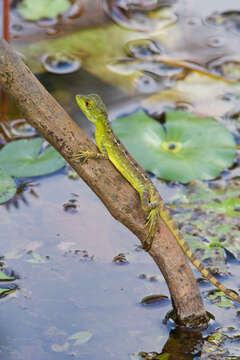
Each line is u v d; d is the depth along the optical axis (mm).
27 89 4215
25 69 4230
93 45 9555
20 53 9141
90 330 4832
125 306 5113
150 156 6961
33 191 6660
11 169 6781
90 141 4543
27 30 9750
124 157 4996
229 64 9266
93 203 6488
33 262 5574
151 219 4680
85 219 6211
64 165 7090
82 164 4438
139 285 5355
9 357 4488
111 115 7984
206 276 4930
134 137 7270
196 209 6316
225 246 5754
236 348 4695
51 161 6938
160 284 5375
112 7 10609
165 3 10898
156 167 6797
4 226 6043
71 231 6016
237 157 7324
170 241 4734
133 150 7047
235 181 6871
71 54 9281
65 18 10188
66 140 4379
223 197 6543
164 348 4688
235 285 5340
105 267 5559
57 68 8906
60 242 5852
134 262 5645
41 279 5375
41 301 5113
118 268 5555
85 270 5512
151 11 10625
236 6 10859
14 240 5852
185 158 6953
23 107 4289
